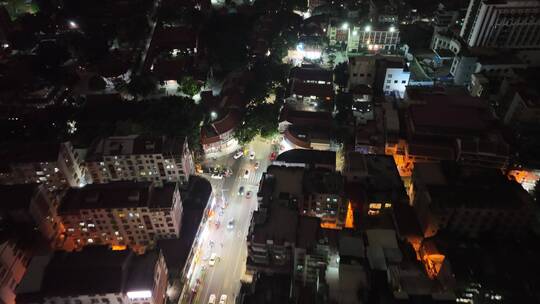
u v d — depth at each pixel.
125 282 131.75
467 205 160.12
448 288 137.50
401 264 136.00
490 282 134.88
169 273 153.62
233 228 182.62
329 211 169.38
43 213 163.88
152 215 160.25
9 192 159.38
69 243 173.25
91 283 129.50
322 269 138.00
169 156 183.25
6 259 148.00
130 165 186.88
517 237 165.25
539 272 138.38
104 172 190.00
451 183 173.50
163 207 158.25
